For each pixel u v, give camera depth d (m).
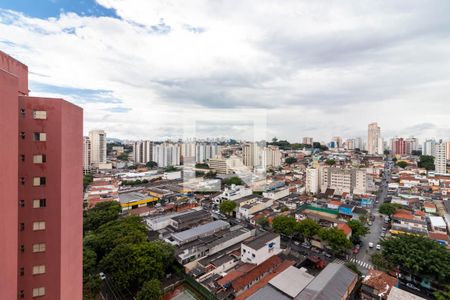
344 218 58.47
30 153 16.22
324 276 29.55
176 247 38.16
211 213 58.03
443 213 55.84
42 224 16.56
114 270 29.80
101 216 49.09
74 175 19.38
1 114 12.41
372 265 37.75
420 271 31.23
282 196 75.50
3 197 12.56
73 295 19.27
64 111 17.34
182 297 30.17
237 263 36.75
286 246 44.12
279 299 26.14
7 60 16.00
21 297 16.14
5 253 12.69
